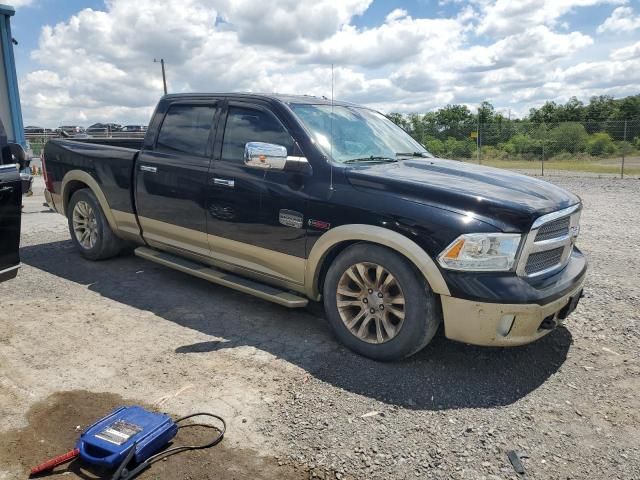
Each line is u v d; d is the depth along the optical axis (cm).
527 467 262
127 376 339
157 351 376
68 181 595
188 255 492
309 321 441
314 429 287
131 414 279
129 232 544
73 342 387
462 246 323
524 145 2780
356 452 269
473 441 281
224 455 263
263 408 306
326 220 376
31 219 865
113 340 392
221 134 455
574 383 345
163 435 266
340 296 382
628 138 2719
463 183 367
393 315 367
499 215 328
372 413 304
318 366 359
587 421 302
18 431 278
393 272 348
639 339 412
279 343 396
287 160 395
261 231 417
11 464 253
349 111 482
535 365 369
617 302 490
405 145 489
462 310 328
